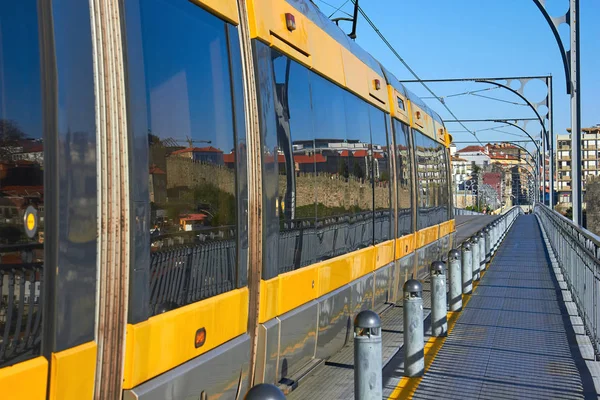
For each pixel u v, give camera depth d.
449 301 12.27
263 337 5.62
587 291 9.96
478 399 6.93
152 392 3.81
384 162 11.11
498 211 118.56
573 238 12.55
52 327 3.08
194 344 4.37
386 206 11.11
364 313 5.51
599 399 6.94
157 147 4.03
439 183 17.70
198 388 4.39
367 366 5.44
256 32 5.71
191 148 4.49
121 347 3.58
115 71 3.61
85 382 3.28
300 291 6.58
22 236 2.93
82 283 3.26
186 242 4.34
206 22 4.88
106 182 3.47
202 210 4.61
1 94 2.88
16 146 2.93
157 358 3.91
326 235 7.63
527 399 6.92
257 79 5.72
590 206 54.75
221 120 5.03
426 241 15.08
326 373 7.83
